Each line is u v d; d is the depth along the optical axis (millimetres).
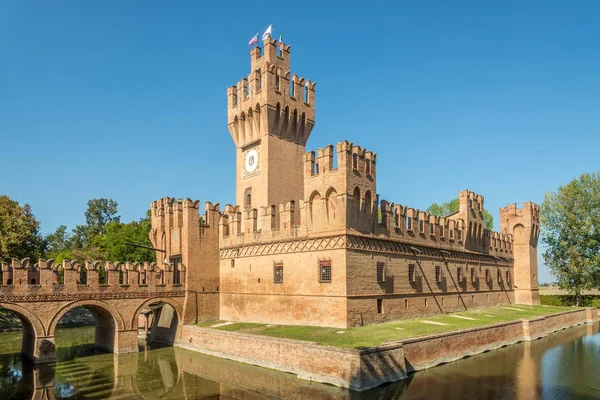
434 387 34688
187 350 53719
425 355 40375
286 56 65938
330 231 46375
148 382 39656
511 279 81812
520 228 83938
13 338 66625
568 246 89375
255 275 54812
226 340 48250
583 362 43719
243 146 65562
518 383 36125
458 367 40938
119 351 51594
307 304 47906
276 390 35156
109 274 51531
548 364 42750
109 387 38312
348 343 37156
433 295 57844
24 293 45250
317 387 35062
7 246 69562
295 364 39125
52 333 46844
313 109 67875
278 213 54000
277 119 62906
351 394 32969
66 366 46031
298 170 65000
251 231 56125
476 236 70500
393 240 51406
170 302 56125
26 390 37562
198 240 59344
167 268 56375
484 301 71062
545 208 94062
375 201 49312
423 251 56938
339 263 45219
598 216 87438
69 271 48500
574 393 33594
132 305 53031
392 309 50219
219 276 60781
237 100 66750
